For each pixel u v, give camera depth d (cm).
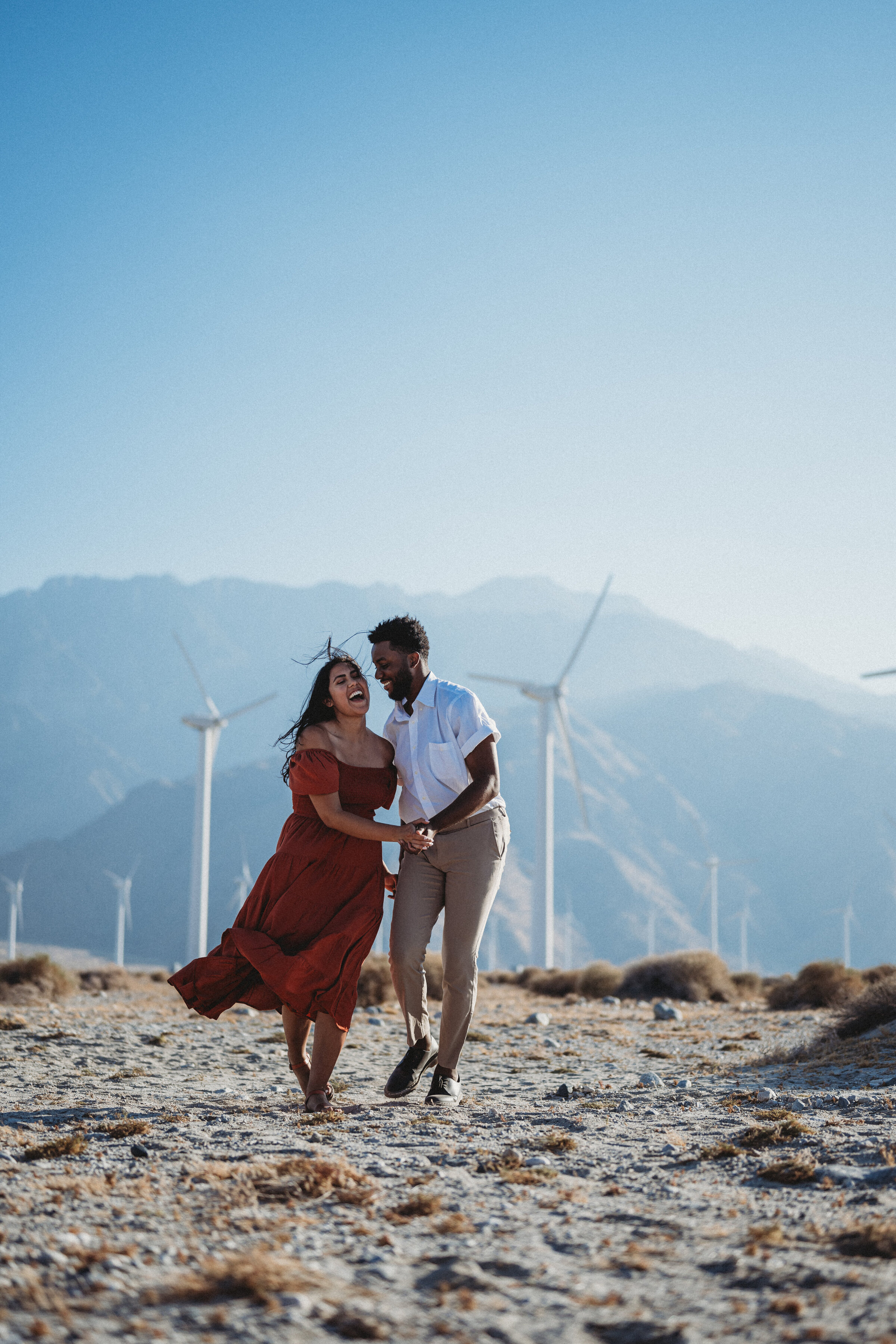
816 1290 328
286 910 711
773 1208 429
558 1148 559
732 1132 608
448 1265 355
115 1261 350
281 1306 312
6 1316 301
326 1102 694
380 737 755
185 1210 420
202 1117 669
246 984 723
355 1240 384
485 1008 1797
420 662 753
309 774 702
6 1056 1012
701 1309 315
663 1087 834
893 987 1126
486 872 725
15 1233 382
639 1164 522
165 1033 1245
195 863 5741
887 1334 290
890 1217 402
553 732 5612
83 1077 879
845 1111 680
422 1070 729
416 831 699
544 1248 377
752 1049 1139
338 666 730
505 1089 832
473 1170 503
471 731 729
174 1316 305
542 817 5494
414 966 723
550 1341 292
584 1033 1341
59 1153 533
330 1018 694
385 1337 292
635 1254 367
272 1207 427
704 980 2134
